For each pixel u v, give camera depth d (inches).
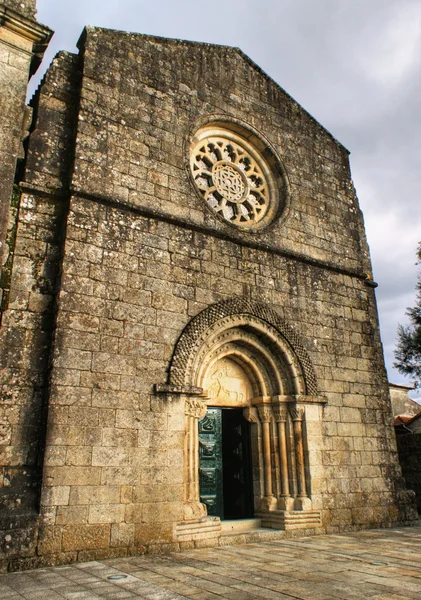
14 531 327.3
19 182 405.1
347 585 279.0
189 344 444.5
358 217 669.9
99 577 299.3
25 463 353.4
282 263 553.6
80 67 474.6
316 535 473.4
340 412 541.6
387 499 546.0
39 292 393.4
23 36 395.9
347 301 603.5
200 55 568.4
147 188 470.0
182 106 529.0
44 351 382.3
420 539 447.8
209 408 499.8
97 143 449.1
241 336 499.8
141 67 508.4
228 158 581.0
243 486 500.4
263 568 325.1
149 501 387.2
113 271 422.6
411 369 917.8
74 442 365.4
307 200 613.9
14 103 377.7
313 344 548.7
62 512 346.9
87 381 383.6
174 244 470.0
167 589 269.9
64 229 410.9
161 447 405.1
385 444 570.6
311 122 662.5
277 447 500.1
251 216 573.0
